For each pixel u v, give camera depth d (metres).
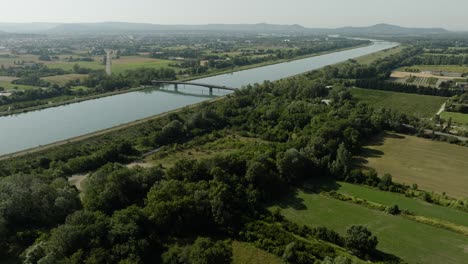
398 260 96.31
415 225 113.56
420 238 106.88
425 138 195.38
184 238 103.56
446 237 107.62
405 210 120.12
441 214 120.25
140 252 92.06
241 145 180.62
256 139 195.00
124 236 93.31
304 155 145.75
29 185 116.44
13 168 146.50
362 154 172.50
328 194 131.75
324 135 169.50
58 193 112.69
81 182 138.75
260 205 123.88
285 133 189.50
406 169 156.00
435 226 112.75
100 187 116.81
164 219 102.38
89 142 187.88
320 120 198.50
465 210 122.19
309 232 108.06
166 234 103.94
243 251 99.44
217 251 85.44
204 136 196.00
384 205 124.50
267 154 145.62
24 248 97.56
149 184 122.38
